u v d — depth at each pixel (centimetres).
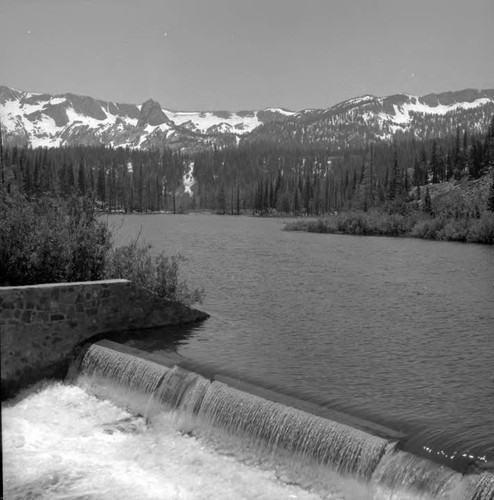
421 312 2403
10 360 1504
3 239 1872
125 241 6103
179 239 7156
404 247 6294
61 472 1090
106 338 1661
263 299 2655
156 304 1855
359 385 1388
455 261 4666
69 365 1589
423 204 10506
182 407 1257
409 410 1205
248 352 1652
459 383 1432
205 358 1541
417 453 927
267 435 1087
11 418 1345
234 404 1163
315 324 2127
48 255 1895
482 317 2309
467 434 1031
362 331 2030
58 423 1320
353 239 7775
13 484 1045
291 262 4406
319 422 1033
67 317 1602
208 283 3142
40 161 17762
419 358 1673
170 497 1003
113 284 1716
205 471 1086
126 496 1009
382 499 912
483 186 12719
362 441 970
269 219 17775
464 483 840
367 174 17775
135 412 1352
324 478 993
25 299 1529
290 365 1547
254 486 1024
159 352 1578
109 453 1171
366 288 3070
